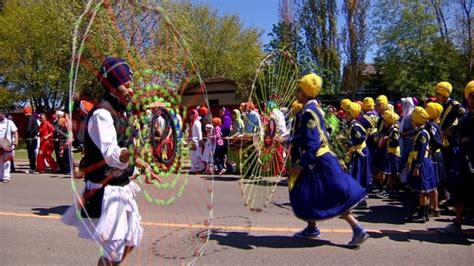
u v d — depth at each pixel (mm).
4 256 5117
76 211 3125
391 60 35281
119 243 3211
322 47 35469
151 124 3420
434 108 6809
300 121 5301
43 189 10062
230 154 12750
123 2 3186
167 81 3523
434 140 6844
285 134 6496
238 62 43219
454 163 5953
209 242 5516
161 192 3916
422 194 6695
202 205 7648
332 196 5219
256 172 7301
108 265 3291
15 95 28469
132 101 3277
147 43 3371
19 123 30391
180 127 3631
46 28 22688
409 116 8078
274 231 6117
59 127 13164
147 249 5078
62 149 13070
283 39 21531
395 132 8703
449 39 35875
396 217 7113
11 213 7328
